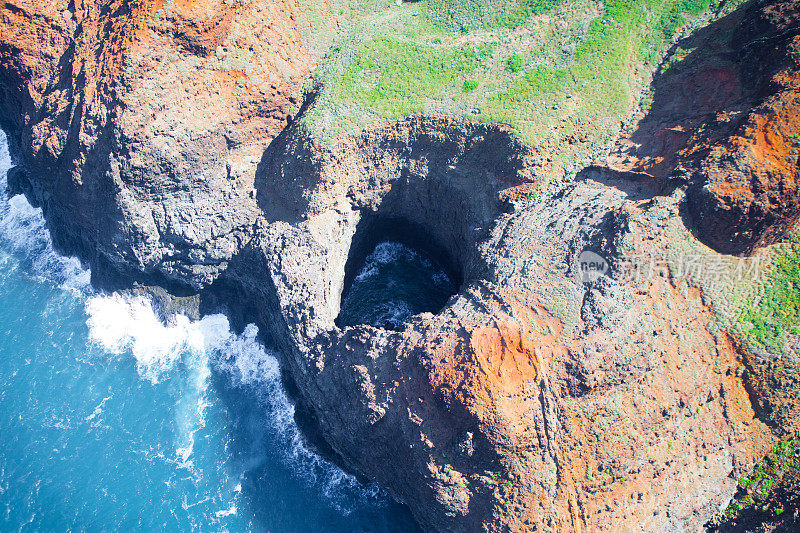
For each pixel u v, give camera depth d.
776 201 35.88
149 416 47.09
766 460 38.09
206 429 46.81
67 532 41.38
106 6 48.44
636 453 36.50
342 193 48.03
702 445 37.78
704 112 42.44
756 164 36.25
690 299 37.94
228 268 50.22
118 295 52.28
